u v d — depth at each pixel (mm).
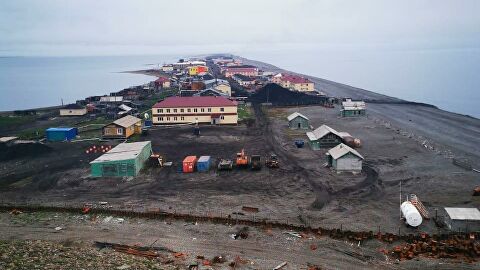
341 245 35812
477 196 47406
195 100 97062
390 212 43250
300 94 135750
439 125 95312
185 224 40656
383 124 94062
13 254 30062
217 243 36094
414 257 33531
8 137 81062
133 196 49281
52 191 51812
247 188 51500
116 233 38344
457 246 34688
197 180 54906
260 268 31234
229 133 84562
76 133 85125
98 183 54500
